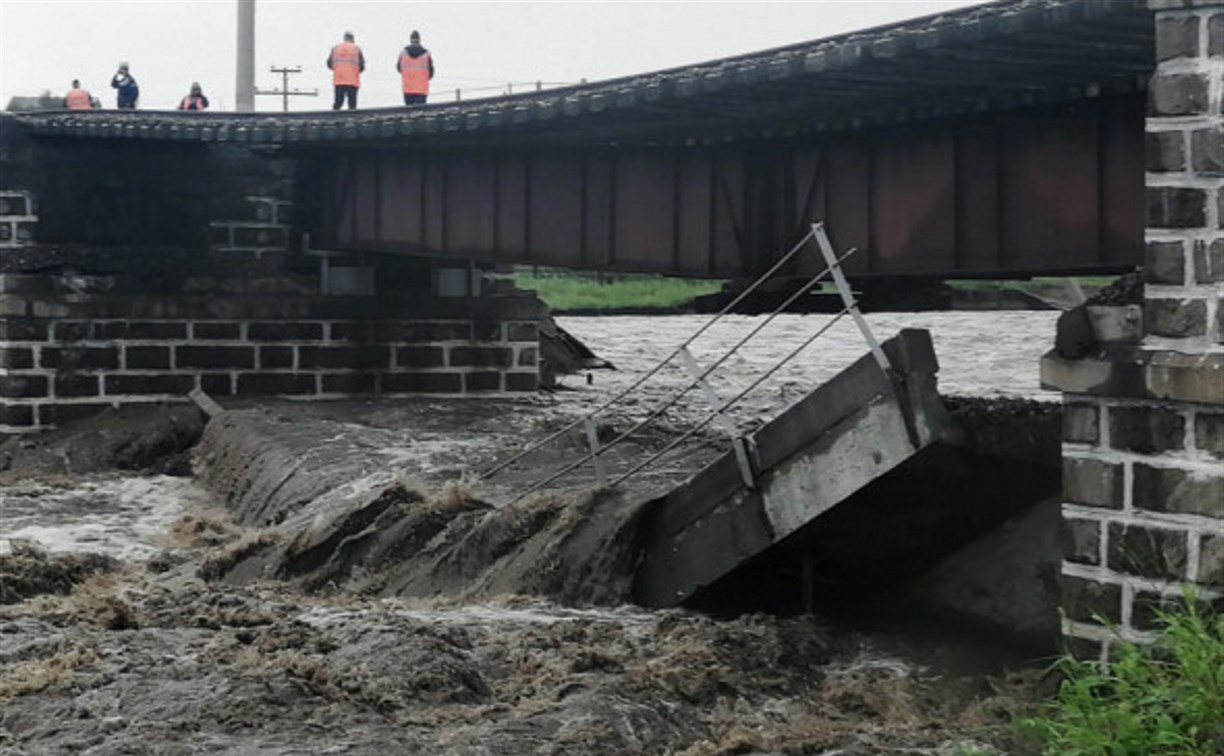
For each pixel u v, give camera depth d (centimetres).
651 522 1811
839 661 1562
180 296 3403
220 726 1193
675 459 2658
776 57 1916
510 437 2973
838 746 1220
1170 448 1285
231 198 3441
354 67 4281
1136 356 1301
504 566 1861
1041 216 1992
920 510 1702
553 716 1251
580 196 2747
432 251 3097
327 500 2323
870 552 1764
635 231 2638
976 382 3862
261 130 3117
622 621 1661
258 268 3456
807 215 2327
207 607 1675
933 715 1377
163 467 3180
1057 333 1354
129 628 1579
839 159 2273
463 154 3005
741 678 1444
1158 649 1261
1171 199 1289
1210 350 1270
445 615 1683
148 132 3209
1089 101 1917
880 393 1605
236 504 2733
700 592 1769
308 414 3222
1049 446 1628
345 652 1412
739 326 5388
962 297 5909
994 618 1633
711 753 1199
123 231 3388
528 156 2848
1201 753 1008
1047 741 1146
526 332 3628
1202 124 1271
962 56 1712
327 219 3450
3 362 3294
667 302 6238
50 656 1428
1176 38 1284
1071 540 1350
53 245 3338
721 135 2434
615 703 1285
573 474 2469
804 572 1778
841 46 1775
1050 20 1529
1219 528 1257
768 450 1706
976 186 2075
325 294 3488
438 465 2562
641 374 4241
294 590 1962
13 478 3081
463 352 3584
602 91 2188
